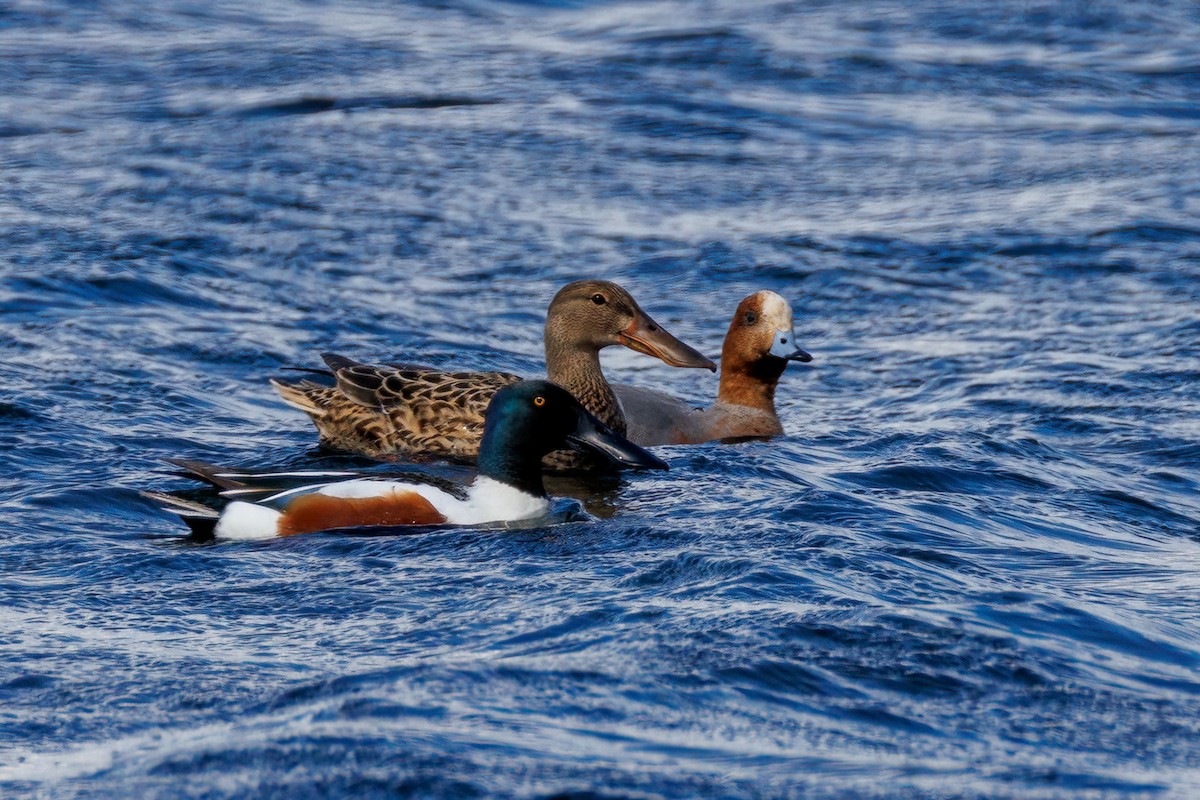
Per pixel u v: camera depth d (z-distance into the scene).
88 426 13.91
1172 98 32.06
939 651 8.09
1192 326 18.73
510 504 11.18
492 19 38.94
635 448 11.60
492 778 6.47
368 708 7.19
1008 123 30.20
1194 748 7.10
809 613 8.59
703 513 11.36
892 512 11.38
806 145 28.56
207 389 15.78
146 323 17.88
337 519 10.74
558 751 6.77
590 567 9.74
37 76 31.27
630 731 7.03
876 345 18.66
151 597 9.18
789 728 7.13
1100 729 7.26
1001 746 7.04
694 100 31.05
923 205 24.78
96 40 34.66
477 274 21.22
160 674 7.76
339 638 8.37
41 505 11.29
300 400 14.59
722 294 20.73
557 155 27.20
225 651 8.15
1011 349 18.12
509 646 8.14
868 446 14.09
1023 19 37.84
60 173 24.91
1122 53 35.38
